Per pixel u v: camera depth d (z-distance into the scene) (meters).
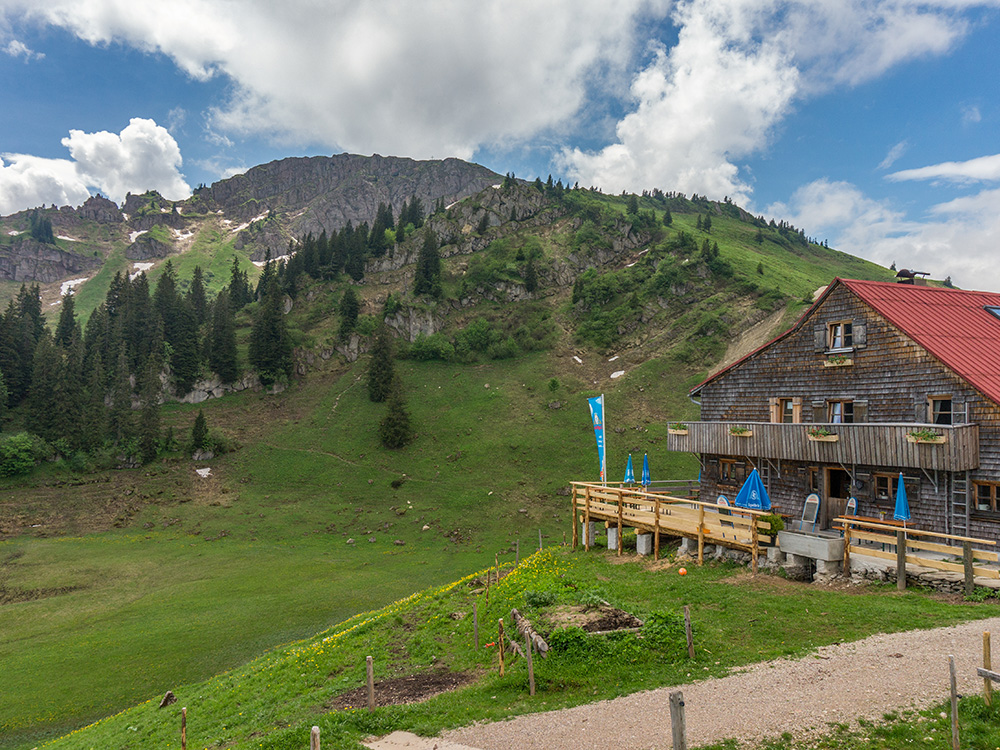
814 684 15.08
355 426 110.25
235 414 117.31
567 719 15.11
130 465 96.88
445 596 31.47
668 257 156.25
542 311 154.38
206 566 64.75
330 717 17.03
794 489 33.53
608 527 37.28
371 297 163.38
